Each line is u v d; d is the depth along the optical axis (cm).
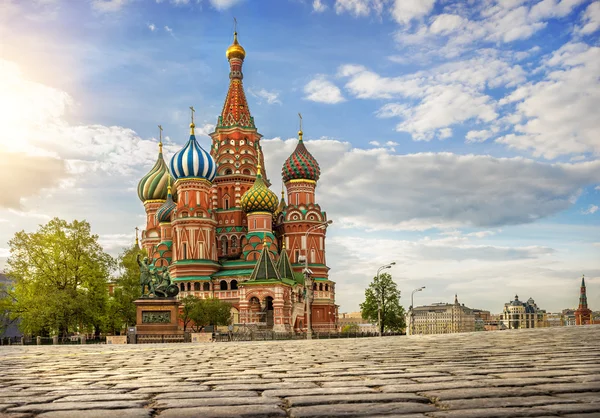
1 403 805
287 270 11544
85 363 1736
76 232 7794
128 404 769
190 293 11300
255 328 9431
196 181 11788
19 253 7569
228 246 12675
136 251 9344
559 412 630
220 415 665
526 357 1405
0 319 7856
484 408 667
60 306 6988
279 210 13888
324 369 1257
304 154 13075
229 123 13462
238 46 13900
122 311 8825
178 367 1494
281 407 717
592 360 1280
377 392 824
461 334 3712
